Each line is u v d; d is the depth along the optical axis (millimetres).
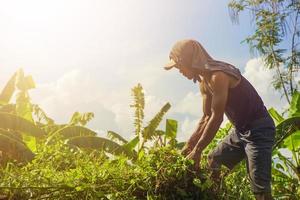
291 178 5586
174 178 2588
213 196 2668
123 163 2709
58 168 2967
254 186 2785
